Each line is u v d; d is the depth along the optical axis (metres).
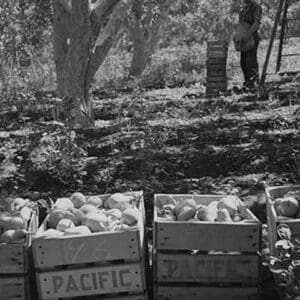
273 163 7.37
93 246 4.00
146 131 8.56
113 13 9.93
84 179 7.15
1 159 7.95
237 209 4.54
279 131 8.98
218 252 4.11
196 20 26.50
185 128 9.34
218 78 13.78
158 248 4.11
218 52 13.73
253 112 10.94
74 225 4.28
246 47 13.94
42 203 4.80
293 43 22.69
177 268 4.11
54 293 4.04
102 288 4.04
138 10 18.31
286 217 4.36
